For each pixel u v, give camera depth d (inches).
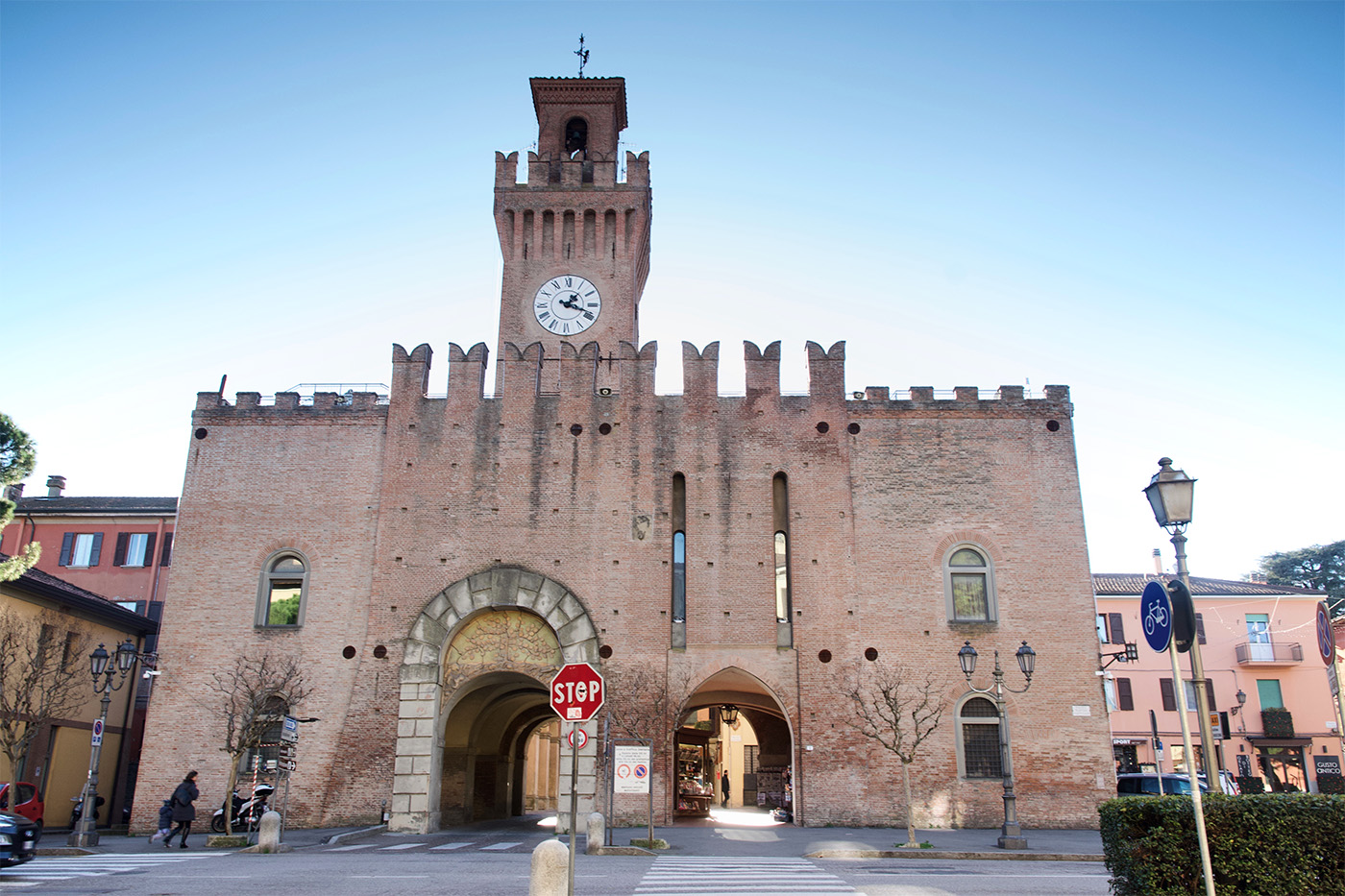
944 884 745.0
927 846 1078.4
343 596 1472.7
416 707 1395.2
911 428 1537.9
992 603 1459.2
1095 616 1450.5
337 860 923.4
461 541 1483.8
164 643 1457.9
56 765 1590.8
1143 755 2374.5
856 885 730.2
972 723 1408.7
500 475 1514.5
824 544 1476.4
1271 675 2418.8
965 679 1424.7
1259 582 2783.0
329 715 1418.6
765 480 1512.1
